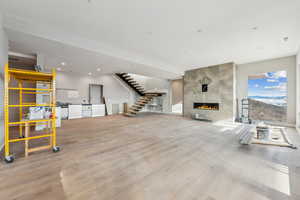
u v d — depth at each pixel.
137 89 10.74
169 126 5.50
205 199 1.48
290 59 5.54
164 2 2.55
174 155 2.67
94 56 4.80
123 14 2.93
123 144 3.28
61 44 3.77
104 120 6.96
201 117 7.36
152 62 6.20
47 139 3.63
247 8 2.67
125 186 1.70
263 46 4.55
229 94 6.53
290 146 3.13
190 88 8.09
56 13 2.92
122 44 4.57
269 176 1.94
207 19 3.07
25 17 3.08
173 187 1.69
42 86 5.00
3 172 1.98
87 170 2.07
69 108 7.45
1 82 2.87
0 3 2.58
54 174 1.95
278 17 2.94
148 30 3.60
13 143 3.27
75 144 3.26
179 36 3.91
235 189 1.65
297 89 5.09
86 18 3.11
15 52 4.48
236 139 3.77
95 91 9.18
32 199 1.46
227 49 4.87
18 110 5.67
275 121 5.94
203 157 2.58
